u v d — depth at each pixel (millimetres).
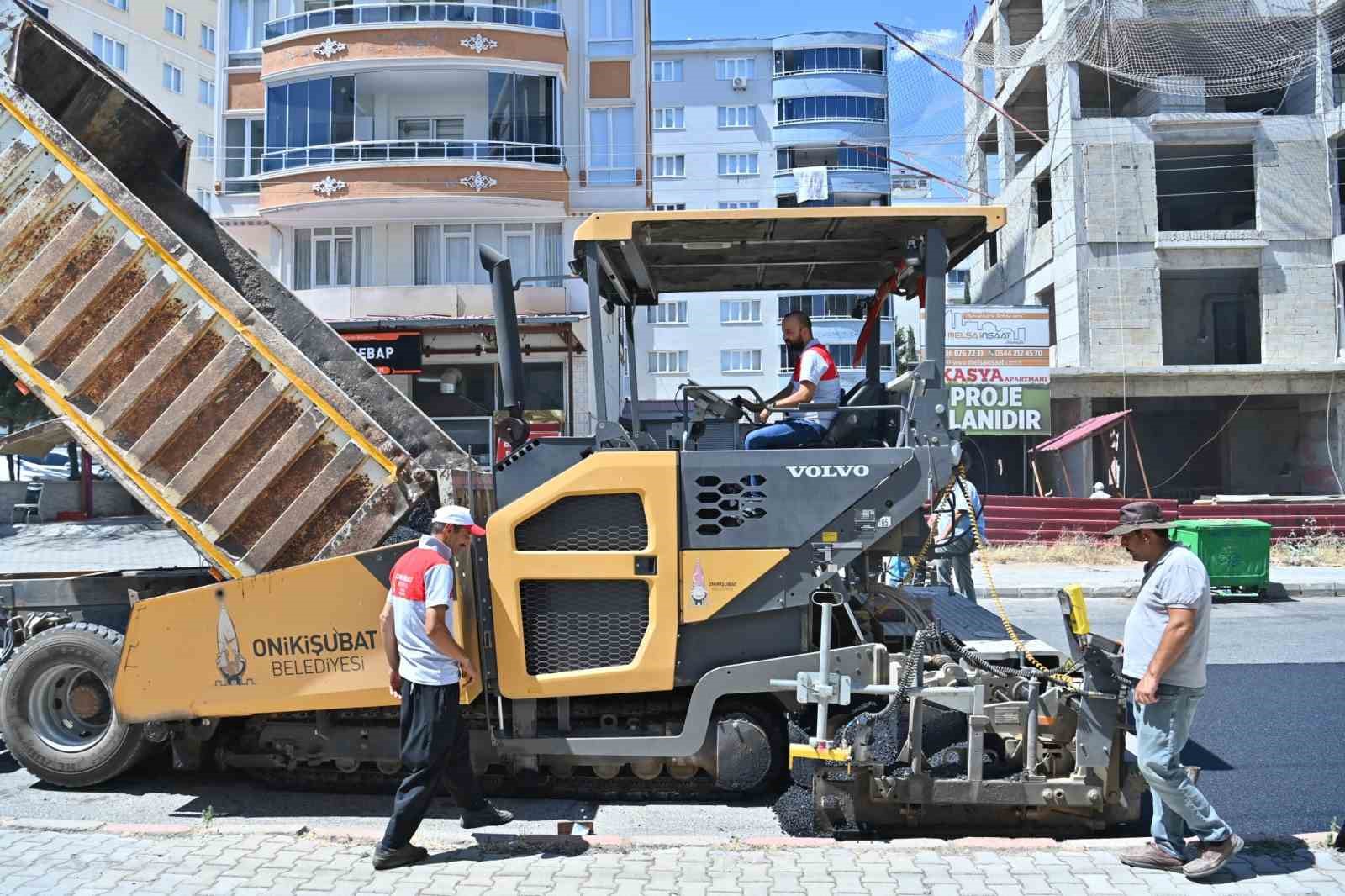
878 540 4941
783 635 5039
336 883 4156
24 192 5238
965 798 4703
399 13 23781
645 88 25047
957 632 5891
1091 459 25594
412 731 4387
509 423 5305
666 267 6043
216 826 4801
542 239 24500
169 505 5266
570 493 5000
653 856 4453
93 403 5312
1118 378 25406
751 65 46594
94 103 6301
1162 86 28094
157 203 6602
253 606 5094
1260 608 12727
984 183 36531
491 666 5031
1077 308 26766
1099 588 13891
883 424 5586
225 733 5586
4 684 5508
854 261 5953
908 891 4043
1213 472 30891
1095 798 4688
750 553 4965
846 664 4879
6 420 21359
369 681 5004
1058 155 28203
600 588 5074
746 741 5078
